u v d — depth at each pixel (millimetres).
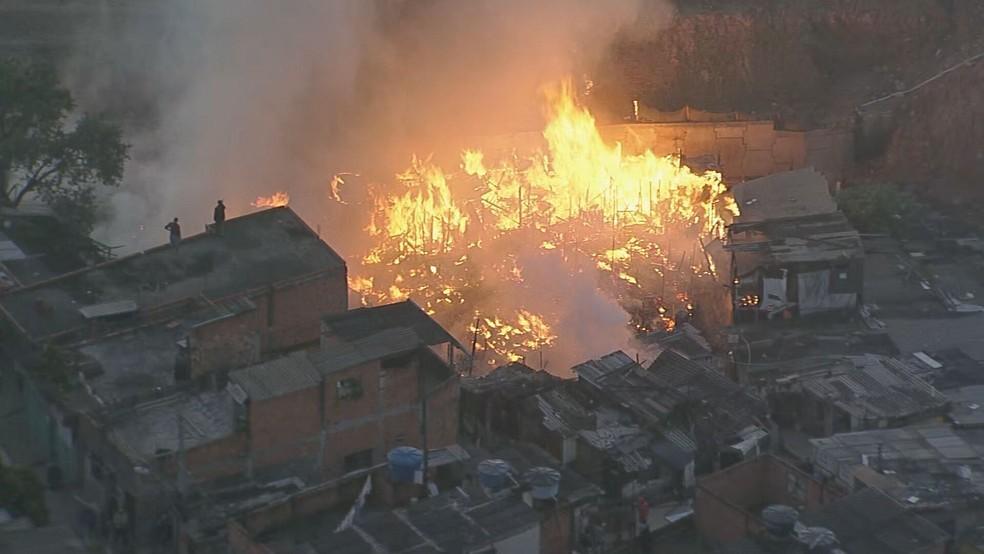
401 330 66250
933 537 54719
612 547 61188
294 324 74500
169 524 60562
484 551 54250
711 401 68438
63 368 66688
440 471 62688
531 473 59156
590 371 69750
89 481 64438
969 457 63719
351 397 63875
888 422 67875
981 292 84125
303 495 58688
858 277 80188
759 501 61469
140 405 65125
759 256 80688
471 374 73562
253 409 62125
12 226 84438
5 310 72000
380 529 54781
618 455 64938
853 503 56375
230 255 76375
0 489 56031
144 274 74750
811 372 72438
